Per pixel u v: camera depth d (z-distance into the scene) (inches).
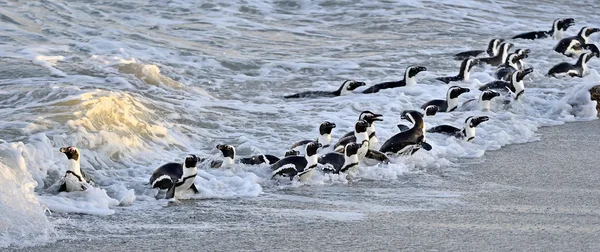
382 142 583.5
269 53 1009.5
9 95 631.8
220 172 488.4
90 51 950.4
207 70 901.8
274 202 436.1
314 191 463.5
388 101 745.6
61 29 1059.9
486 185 483.8
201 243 356.8
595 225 388.5
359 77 885.8
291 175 478.0
